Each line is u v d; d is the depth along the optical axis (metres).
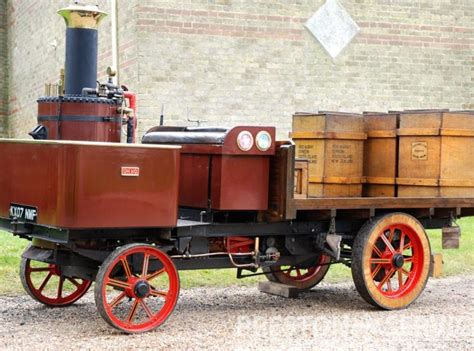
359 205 6.38
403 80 12.61
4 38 19.08
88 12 6.15
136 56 10.92
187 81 11.19
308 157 6.86
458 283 8.02
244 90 11.56
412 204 6.59
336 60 12.14
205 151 6.04
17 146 5.75
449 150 6.75
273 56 11.73
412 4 12.59
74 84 6.18
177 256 5.95
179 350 5.15
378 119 7.02
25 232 5.71
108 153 5.35
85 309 6.42
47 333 5.58
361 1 12.27
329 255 6.69
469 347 5.32
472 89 13.08
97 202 5.32
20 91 17.83
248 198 6.04
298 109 11.94
